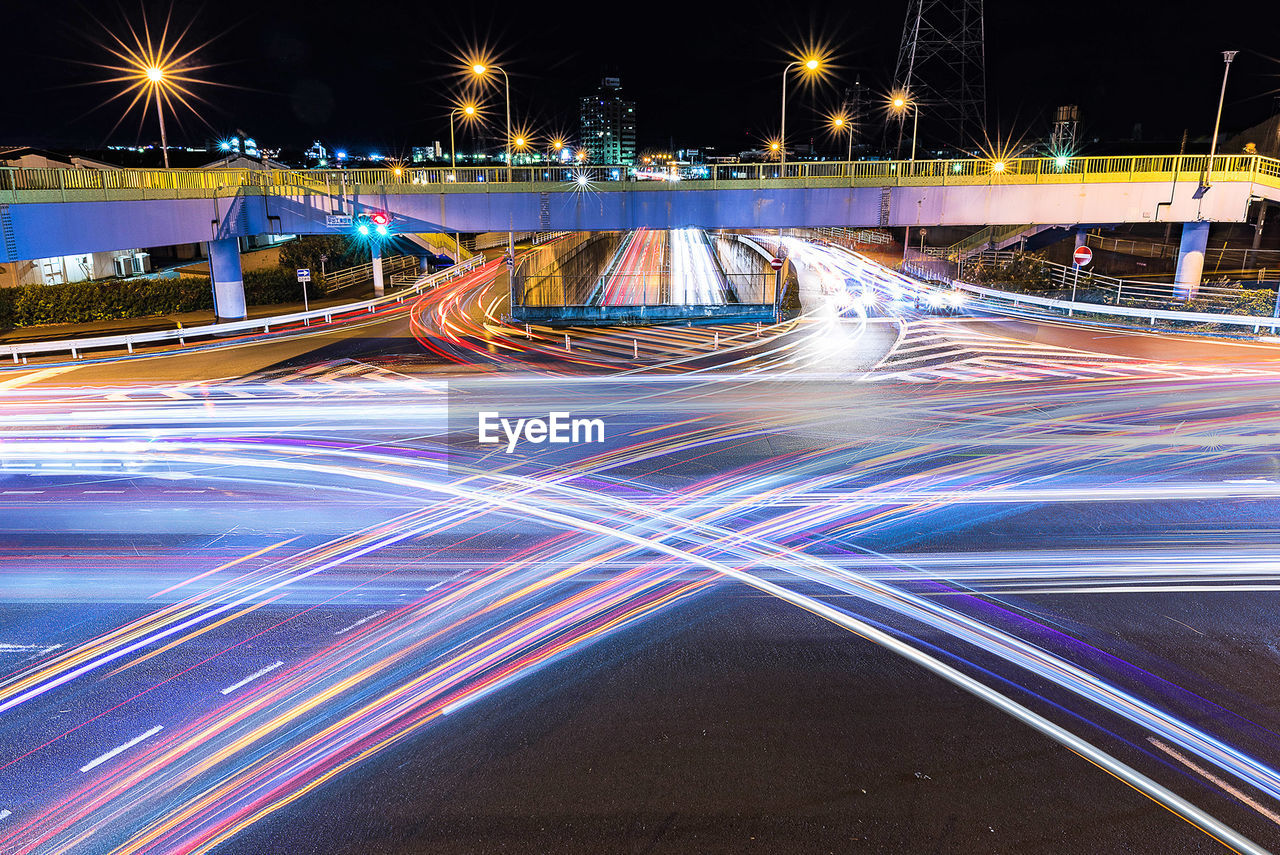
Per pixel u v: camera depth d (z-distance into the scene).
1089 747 7.39
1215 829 6.41
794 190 35.12
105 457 16.72
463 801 6.75
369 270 54.78
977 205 34.97
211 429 18.91
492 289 48.59
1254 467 15.23
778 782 6.94
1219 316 29.66
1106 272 45.19
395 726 7.77
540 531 12.69
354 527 12.90
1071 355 26.52
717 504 13.80
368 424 19.22
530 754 7.34
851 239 74.56
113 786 7.00
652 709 8.01
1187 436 17.28
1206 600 10.16
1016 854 6.16
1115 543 11.95
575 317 35.94
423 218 35.16
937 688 8.33
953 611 9.97
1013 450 16.52
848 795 6.78
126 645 9.30
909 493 14.15
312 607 10.21
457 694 8.28
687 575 11.07
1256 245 46.00
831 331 32.38
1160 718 7.81
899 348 28.47
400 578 11.04
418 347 30.22
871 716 7.86
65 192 24.34
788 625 9.66
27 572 11.27
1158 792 6.81
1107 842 6.27
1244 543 11.88
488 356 28.31
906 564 11.34
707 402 21.06
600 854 6.17
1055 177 34.31
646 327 34.88
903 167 37.03
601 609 10.10
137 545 12.20
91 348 30.08
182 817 6.61
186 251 54.28
